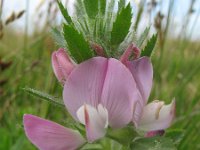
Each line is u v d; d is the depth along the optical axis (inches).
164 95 3.9
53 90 3.2
